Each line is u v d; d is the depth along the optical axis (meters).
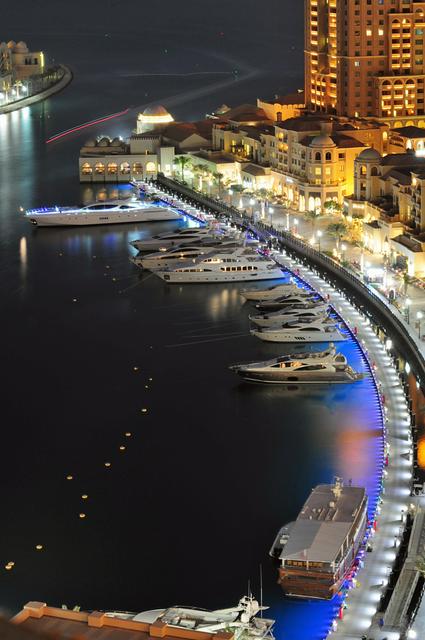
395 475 194.12
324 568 159.75
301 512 171.00
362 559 168.00
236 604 162.50
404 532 174.88
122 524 184.12
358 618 155.88
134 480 198.25
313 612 158.75
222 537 179.50
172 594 165.62
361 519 171.50
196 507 188.75
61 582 169.25
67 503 191.00
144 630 88.31
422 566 157.62
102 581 169.38
